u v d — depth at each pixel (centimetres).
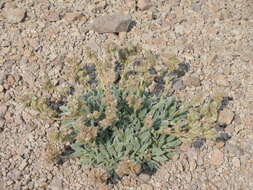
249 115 99
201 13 116
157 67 105
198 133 88
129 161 85
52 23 113
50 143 94
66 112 95
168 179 91
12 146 94
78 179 91
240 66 107
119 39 110
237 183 91
